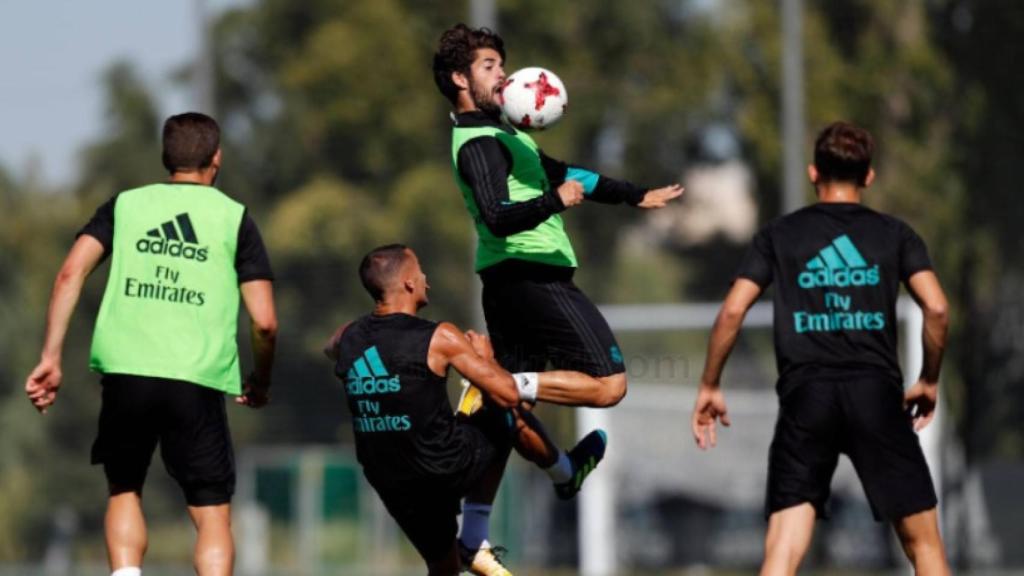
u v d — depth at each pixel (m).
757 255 15.75
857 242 15.52
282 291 67.56
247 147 80.31
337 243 75.25
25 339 84.69
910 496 15.36
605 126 79.62
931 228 62.53
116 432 15.75
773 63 73.25
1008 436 58.56
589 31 79.81
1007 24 63.12
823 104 69.50
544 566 57.66
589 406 15.62
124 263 15.63
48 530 74.12
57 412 74.94
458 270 74.88
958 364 57.38
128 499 16.02
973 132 63.16
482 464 15.83
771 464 15.71
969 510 56.09
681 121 78.50
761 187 74.69
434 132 78.38
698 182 79.81
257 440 66.50
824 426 15.42
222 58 82.12
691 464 57.28
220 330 15.71
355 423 15.77
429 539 16.05
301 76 79.25
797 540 15.49
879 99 68.25
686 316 55.94
